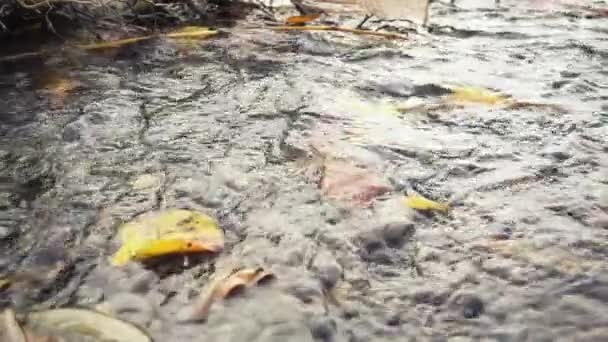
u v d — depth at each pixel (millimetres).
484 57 1038
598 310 554
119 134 780
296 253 604
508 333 541
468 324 548
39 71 962
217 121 812
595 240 616
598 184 688
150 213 648
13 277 583
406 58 1033
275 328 542
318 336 537
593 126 798
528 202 664
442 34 1193
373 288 575
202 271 587
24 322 546
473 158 734
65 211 652
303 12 1312
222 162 724
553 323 546
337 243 615
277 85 915
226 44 1097
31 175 704
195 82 928
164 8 1248
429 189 684
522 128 796
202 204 661
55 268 591
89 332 539
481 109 845
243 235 623
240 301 562
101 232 626
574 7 1433
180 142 764
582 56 1038
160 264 593
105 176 703
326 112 833
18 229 630
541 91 898
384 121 813
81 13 1146
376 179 695
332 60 1017
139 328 542
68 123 804
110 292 570
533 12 1384
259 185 687
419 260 601
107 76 946
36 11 1084
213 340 534
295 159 730
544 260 596
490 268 591
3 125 801
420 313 556
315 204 661
